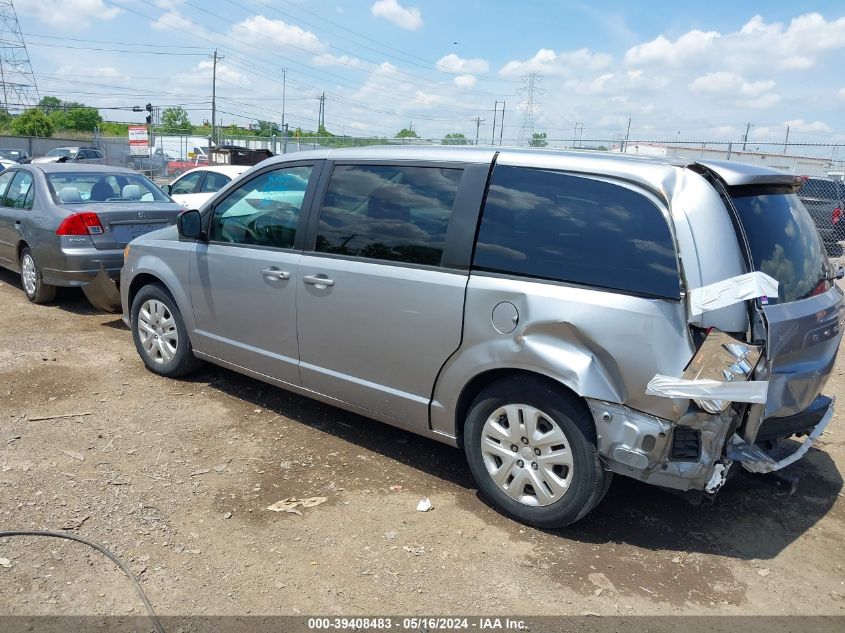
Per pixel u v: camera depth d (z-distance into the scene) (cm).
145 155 3094
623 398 308
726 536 354
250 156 2200
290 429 456
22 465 386
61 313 734
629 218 315
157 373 544
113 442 423
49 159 2939
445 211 365
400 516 355
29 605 274
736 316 288
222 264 467
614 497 386
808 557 339
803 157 1598
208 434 442
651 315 299
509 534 342
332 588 296
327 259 407
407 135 3553
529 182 345
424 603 289
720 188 312
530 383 333
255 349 458
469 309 346
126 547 316
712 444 305
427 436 384
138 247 541
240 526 339
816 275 354
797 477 406
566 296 319
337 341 406
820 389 367
